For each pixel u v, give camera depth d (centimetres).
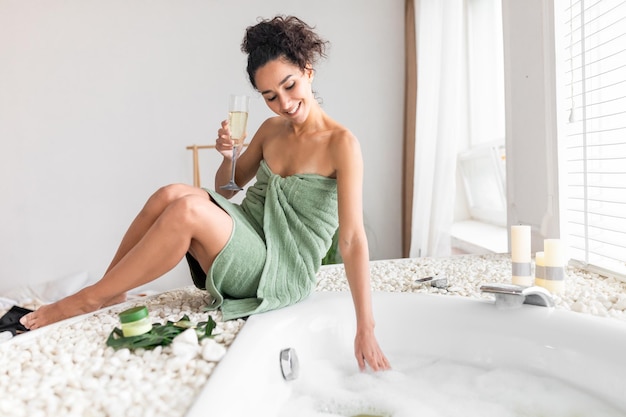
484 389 116
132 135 338
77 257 341
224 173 170
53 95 334
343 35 336
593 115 192
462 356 129
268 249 142
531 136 213
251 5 335
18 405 87
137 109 337
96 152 338
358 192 134
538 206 211
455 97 255
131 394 88
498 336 125
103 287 133
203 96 338
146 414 80
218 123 338
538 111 206
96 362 103
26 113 334
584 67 182
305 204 144
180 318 134
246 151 170
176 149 339
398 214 343
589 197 193
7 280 338
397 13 335
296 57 129
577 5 192
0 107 332
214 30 336
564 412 105
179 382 93
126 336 112
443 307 134
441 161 260
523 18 213
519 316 124
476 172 328
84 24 333
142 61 336
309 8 336
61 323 131
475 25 321
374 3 335
